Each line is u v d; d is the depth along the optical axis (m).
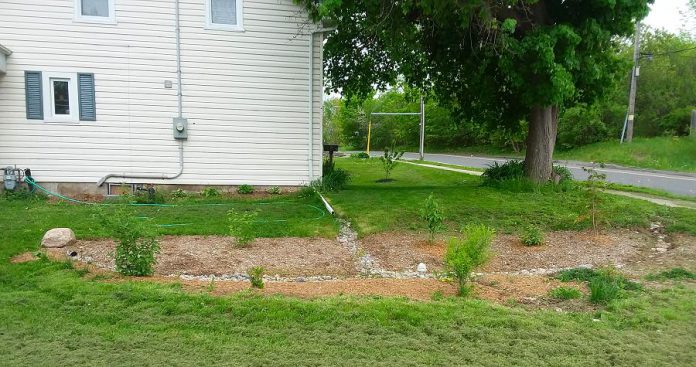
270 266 6.51
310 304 4.74
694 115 28.67
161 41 11.61
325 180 12.66
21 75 11.13
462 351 3.90
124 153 11.70
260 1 11.90
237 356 3.79
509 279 5.91
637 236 8.33
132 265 5.82
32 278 5.56
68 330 4.21
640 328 4.38
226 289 5.26
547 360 3.78
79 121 11.45
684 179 17.73
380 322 4.39
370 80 16.05
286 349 3.91
